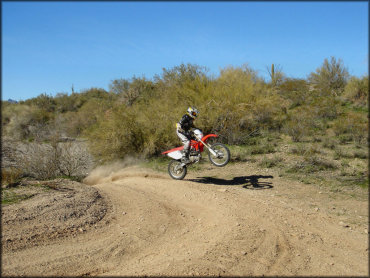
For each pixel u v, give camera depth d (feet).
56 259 13.48
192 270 12.61
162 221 17.95
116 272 12.80
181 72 51.34
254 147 36.58
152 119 40.65
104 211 19.34
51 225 16.42
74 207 18.84
